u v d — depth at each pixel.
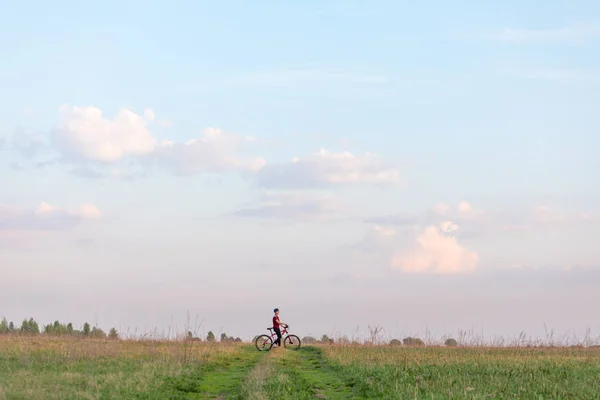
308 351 39.22
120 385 19.66
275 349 37.62
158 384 20.30
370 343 43.81
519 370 25.73
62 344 33.12
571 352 37.72
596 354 36.50
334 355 33.22
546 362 29.58
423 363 28.84
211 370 26.48
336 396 20.95
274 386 20.89
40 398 17.27
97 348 30.69
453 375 24.27
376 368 26.31
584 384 21.75
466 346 42.66
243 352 36.12
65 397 17.50
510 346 42.44
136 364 25.59
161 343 38.03
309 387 21.53
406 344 45.34
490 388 21.03
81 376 21.44
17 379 20.12
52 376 21.30
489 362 29.48
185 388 20.75
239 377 24.88
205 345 38.62
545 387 21.19
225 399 19.94
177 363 26.28
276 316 39.47
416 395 19.19
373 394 20.61
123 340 39.47
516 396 19.73
